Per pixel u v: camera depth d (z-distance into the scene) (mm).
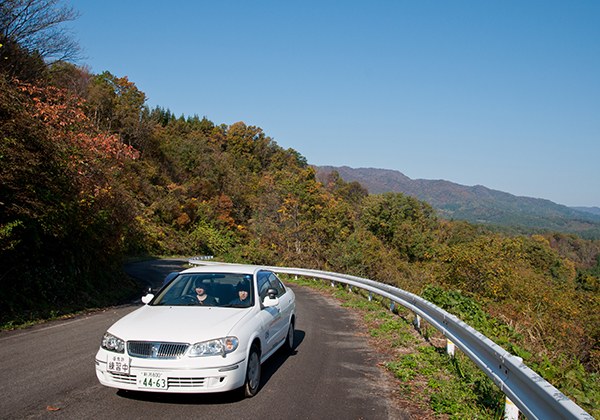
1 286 10016
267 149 137375
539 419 3543
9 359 6473
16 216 10148
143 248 47000
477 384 5715
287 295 7695
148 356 4543
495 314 11781
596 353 10828
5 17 14883
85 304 12570
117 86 62969
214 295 5949
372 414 4773
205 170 84188
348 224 56281
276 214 52812
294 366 6699
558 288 20781
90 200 13602
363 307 13617
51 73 19969
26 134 9867
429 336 9016
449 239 64875
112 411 4512
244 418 4457
